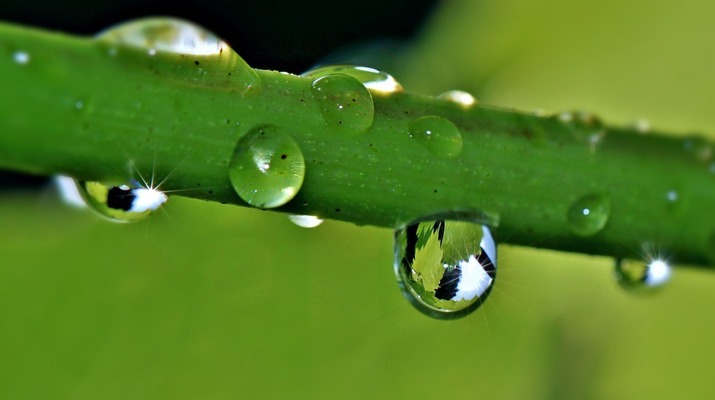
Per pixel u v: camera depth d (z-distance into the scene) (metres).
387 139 0.12
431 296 0.12
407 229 0.12
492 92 0.13
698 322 0.13
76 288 0.12
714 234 0.12
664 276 0.12
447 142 0.12
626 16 0.13
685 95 0.13
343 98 0.12
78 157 0.11
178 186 0.11
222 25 0.13
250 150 0.11
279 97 0.11
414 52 0.13
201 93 0.11
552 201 0.12
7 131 0.11
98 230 0.12
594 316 0.13
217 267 0.12
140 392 0.12
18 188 0.12
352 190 0.12
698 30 0.13
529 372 0.13
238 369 0.13
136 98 0.11
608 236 0.12
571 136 0.12
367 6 0.13
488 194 0.12
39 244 0.12
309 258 0.13
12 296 0.12
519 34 0.13
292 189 0.11
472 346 0.13
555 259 0.13
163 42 0.11
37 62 0.11
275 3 0.13
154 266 0.12
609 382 0.13
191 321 0.12
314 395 0.13
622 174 0.12
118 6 0.13
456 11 0.13
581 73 0.13
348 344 0.13
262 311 0.13
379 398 0.13
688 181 0.12
